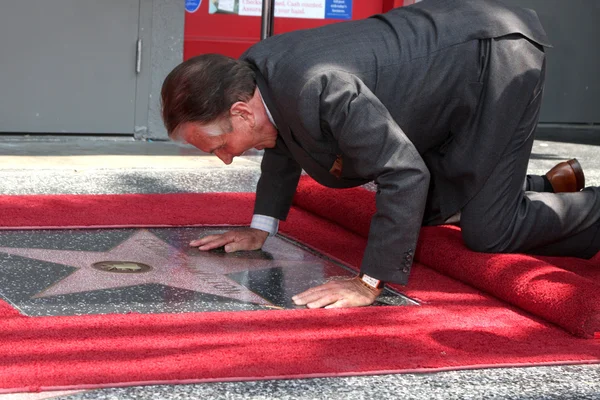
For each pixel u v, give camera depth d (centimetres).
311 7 673
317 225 332
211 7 627
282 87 213
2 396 157
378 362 186
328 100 208
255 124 221
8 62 547
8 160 461
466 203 254
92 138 577
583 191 273
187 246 284
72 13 556
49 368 170
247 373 175
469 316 227
